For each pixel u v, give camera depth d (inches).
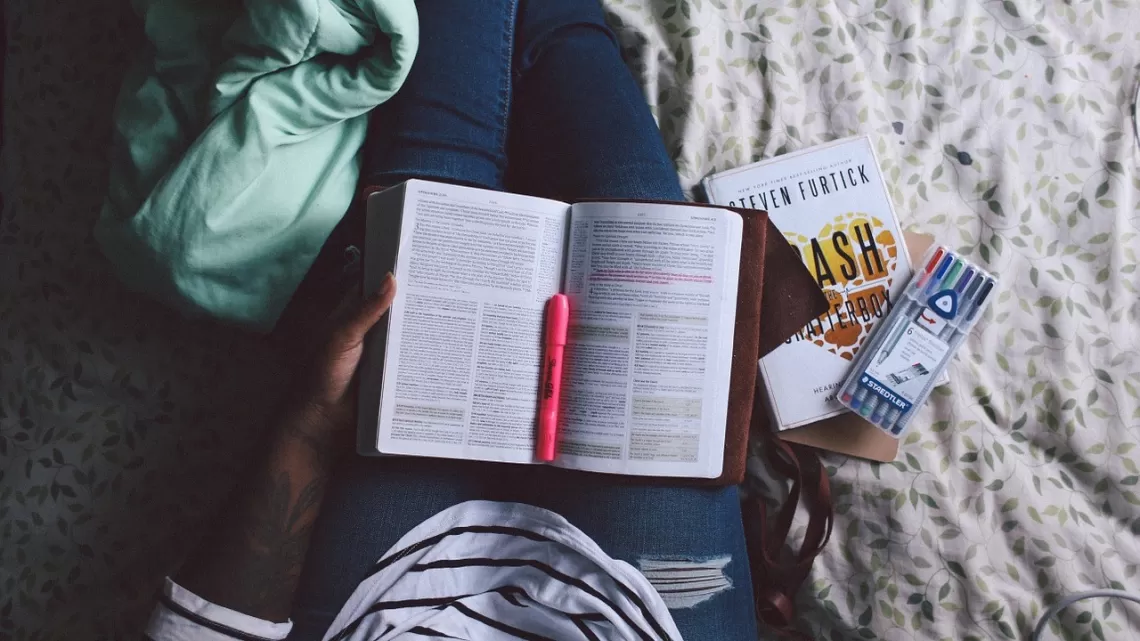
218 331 35.8
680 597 27.2
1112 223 36.2
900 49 37.9
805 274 30.4
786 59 37.7
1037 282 36.1
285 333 35.7
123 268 31.7
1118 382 35.1
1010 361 35.7
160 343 35.7
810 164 36.1
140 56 31.4
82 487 34.6
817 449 35.8
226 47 28.5
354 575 26.7
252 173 28.8
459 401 25.7
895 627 34.0
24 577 34.0
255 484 25.9
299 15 26.6
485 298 25.6
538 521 26.7
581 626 26.2
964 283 34.5
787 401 35.4
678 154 36.8
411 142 30.4
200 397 35.5
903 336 34.7
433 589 26.5
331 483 27.6
